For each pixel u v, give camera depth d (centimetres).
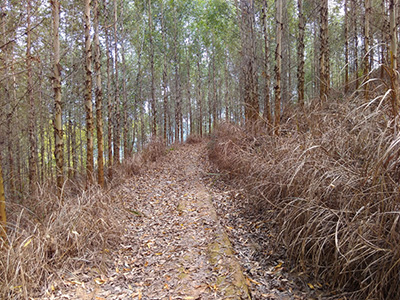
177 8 1680
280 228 360
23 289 274
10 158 880
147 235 441
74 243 348
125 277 329
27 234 340
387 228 249
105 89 1530
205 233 418
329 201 310
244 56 1207
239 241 383
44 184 495
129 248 402
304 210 304
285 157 428
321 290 272
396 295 230
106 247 393
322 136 403
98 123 676
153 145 1198
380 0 1162
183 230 443
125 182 789
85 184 571
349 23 1464
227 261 332
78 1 920
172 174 870
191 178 786
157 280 318
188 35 1962
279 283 289
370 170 286
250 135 730
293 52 1914
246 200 506
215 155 890
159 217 517
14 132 1101
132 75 1788
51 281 309
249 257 342
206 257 351
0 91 990
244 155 604
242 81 1650
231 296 272
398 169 266
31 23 688
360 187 282
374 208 266
